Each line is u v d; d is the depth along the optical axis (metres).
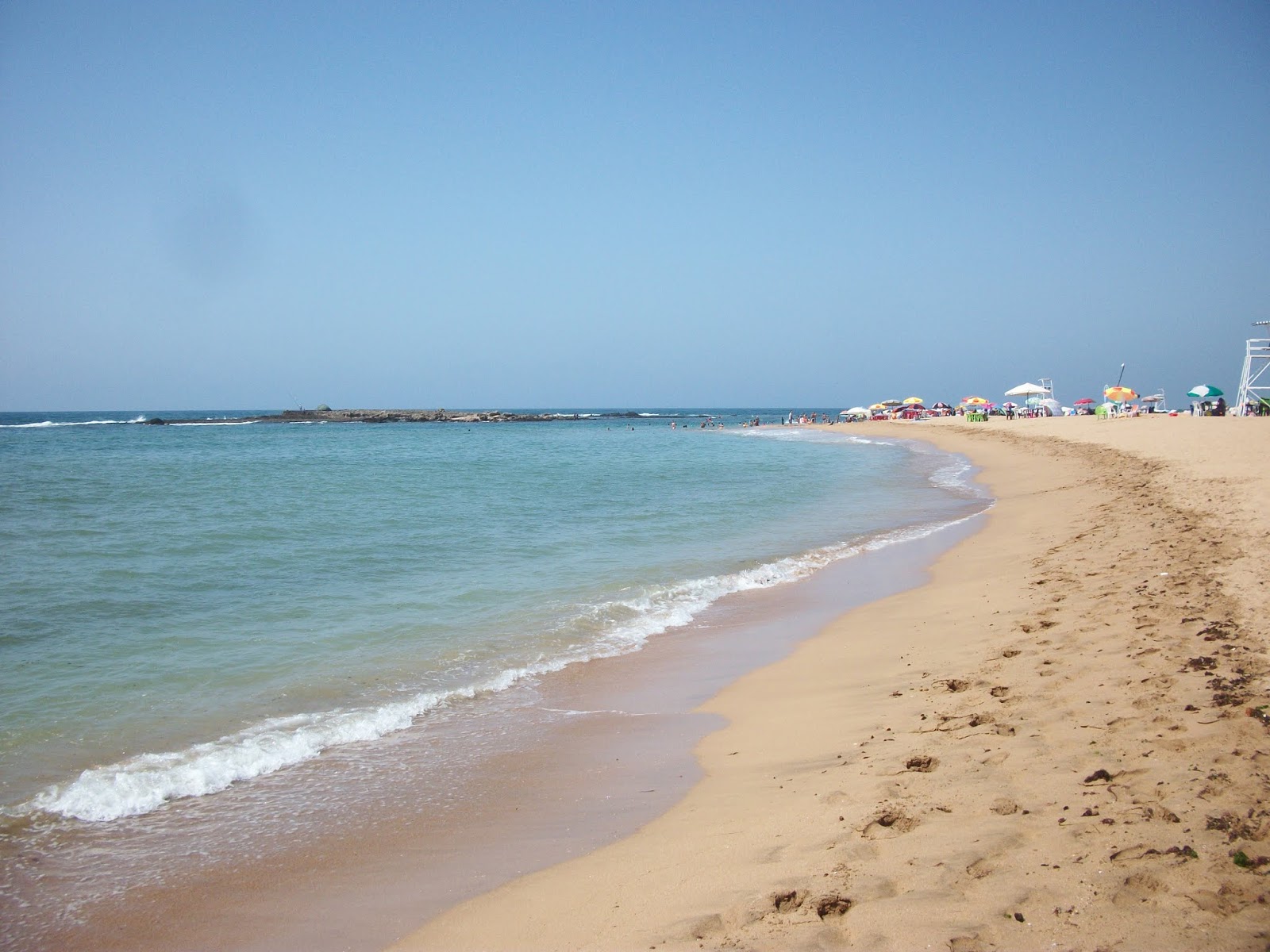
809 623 11.16
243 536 17.55
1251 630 7.28
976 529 18.03
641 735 7.37
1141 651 7.22
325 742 7.24
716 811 5.54
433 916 4.54
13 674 8.90
